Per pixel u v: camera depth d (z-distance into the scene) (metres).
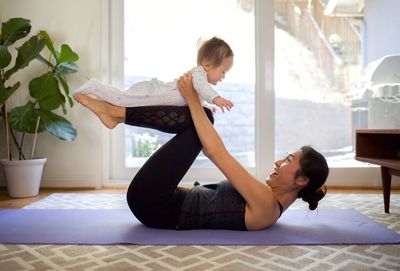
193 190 1.42
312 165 1.33
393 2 2.64
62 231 1.35
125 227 1.41
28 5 2.51
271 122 2.60
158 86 1.38
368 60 2.66
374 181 2.58
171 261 1.04
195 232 1.34
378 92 2.47
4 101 2.08
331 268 0.99
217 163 1.30
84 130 2.51
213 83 1.47
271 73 2.60
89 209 1.78
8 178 2.15
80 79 2.51
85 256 1.09
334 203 1.99
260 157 2.61
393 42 2.65
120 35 2.63
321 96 2.67
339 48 2.67
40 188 2.50
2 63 2.08
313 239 1.25
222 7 2.67
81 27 2.51
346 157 2.67
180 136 1.35
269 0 2.58
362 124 2.65
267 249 1.15
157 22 2.67
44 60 2.27
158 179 1.31
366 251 1.14
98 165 2.51
